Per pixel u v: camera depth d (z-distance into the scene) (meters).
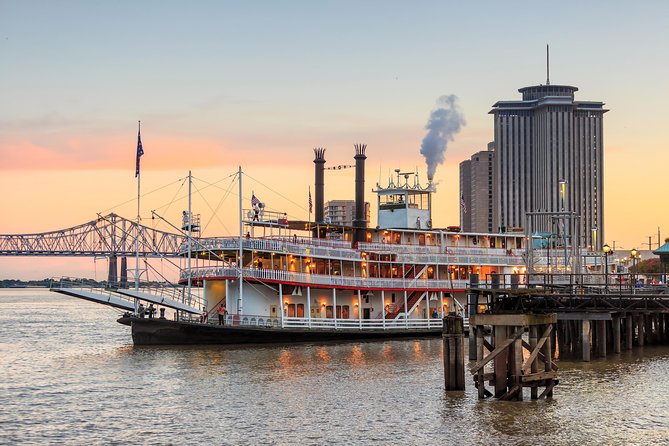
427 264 100.38
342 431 44.81
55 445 43.22
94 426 47.19
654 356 74.81
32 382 62.56
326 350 80.88
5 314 199.00
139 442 43.50
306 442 42.78
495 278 66.06
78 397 55.91
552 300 70.31
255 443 42.81
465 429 44.56
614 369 65.19
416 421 46.53
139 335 85.19
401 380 60.75
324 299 93.12
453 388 54.56
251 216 91.56
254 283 88.00
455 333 54.50
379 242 101.06
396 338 93.62
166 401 53.97
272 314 89.06
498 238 109.31
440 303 101.38
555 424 45.34
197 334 83.81
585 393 53.81
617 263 168.00
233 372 65.50
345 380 61.06
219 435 44.53
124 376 64.44
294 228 96.81
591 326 89.44
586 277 104.56
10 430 46.44
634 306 75.44
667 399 51.94
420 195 112.31
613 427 44.72
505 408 49.09
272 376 63.25
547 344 51.84
